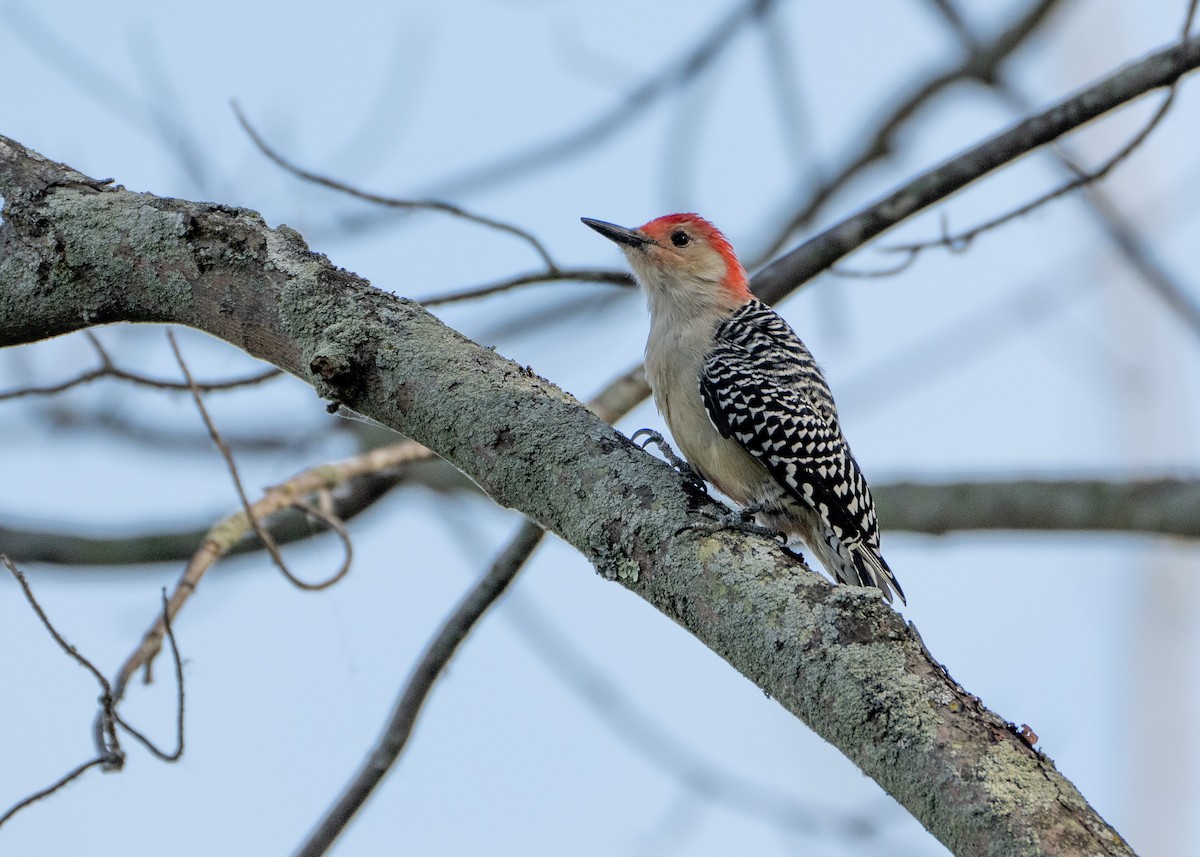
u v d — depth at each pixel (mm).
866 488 12570
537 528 10164
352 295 7879
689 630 6984
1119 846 5492
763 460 12016
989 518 16312
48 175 8352
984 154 10391
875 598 6438
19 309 8148
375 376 7734
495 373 7758
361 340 7719
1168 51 10062
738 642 6629
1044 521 16109
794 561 6832
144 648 10094
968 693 6117
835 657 6250
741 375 11977
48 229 8086
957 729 5914
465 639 10477
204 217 8008
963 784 5730
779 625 6484
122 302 8086
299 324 7777
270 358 8023
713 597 6777
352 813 10383
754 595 6648
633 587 7188
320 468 11844
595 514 7254
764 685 6547
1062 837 5500
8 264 8125
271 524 16047
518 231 11000
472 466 7633
